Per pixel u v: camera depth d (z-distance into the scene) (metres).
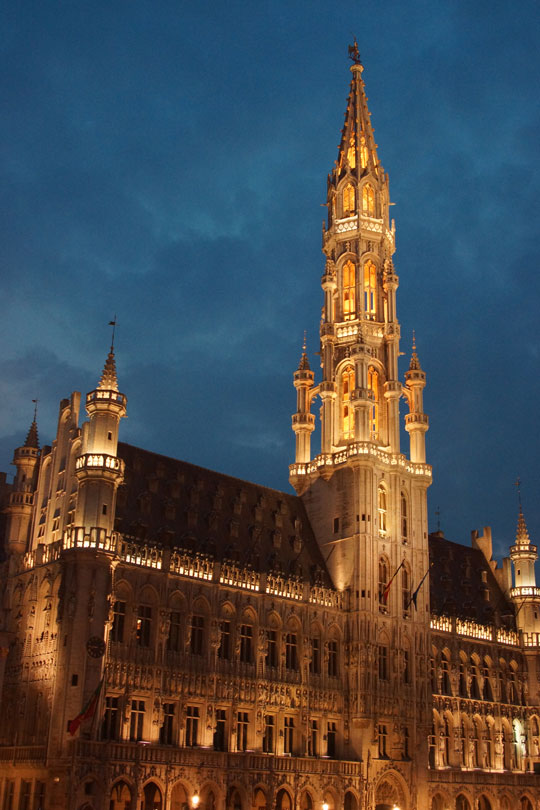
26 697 69.88
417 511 96.50
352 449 92.94
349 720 84.62
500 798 97.12
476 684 101.19
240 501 89.06
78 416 79.31
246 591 80.12
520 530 114.31
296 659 83.50
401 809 86.00
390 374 98.81
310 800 79.62
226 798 72.25
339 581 90.31
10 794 67.06
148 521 78.62
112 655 69.06
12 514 81.00
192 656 74.62
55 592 71.06
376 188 106.12
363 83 112.88
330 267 104.00
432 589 104.56
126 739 68.00
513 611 111.38
